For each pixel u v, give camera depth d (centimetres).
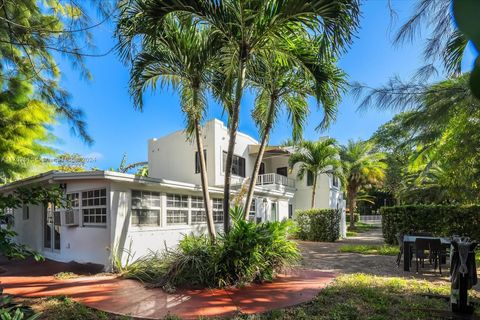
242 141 1891
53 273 810
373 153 2650
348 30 509
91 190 898
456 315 497
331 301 565
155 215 975
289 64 743
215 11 625
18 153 661
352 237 2002
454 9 59
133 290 638
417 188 1897
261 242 701
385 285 673
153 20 614
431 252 840
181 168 1752
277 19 608
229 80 748
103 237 848
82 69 561
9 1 489
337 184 2333
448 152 758
